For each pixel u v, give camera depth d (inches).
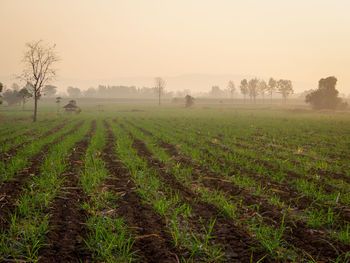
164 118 1919.3
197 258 181.2
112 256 179.3
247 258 180.7
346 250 189.6
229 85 6333.7
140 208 266.2
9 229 211.5
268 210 264.7
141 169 415.5
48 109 3560.5
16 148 614.9
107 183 351.3
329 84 3090.6
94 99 6688.0
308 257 182.4
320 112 2842.0
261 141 792.3
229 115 2362.2
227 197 302.2
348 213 255.3
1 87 1469.0
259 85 5506.9
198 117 2034.9
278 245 197.2
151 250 190.4
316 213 253.4
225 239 207.3
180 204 279.0
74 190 316.2
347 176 394.6
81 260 175.5
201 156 533.3
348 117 2070.6
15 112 2719.0
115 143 705.0
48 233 209.0
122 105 5132.9
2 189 309.3
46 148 613.3
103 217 242.8
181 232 218.1
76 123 1461.6
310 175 393.4
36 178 346.9
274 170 424.5
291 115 2389.3
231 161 483.5
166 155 524.4
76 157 518.6
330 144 729.6
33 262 168.7
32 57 1475.1
